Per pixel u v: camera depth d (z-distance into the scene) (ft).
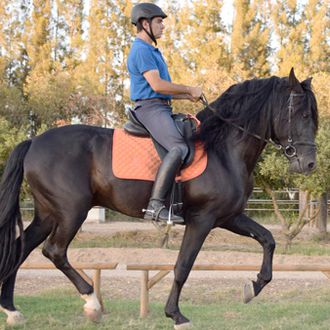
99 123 105.91
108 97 115.65
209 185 18.06
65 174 18.38
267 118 18.93
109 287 30.45
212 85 99.60
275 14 130.52
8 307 19.61
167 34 125.90
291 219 67.51
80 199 18.40
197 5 121.90
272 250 19.45
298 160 18.30
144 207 18.48
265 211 81.51
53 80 118.32
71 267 18.93
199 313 22.61
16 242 18.97
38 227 19.24
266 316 21.93
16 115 110.93
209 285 30.86
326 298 26.12
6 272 18.49
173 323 20.57
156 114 18.38
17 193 18.66
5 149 50.39
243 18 126.62
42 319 20.97
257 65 126.31
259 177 51.08
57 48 131.34
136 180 18.28
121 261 38.55
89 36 126.93
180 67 120.06
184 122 18.83
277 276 33.91
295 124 18.33
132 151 18.53
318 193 47.50
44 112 114.01
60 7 130.31
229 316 22.06
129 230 65.10
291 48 125.08
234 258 36.58
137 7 19.16
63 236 18.57
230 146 18.81
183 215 18.56
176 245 52.75
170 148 17.90
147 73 18.28
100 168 18.53
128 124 19.04
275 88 18.86
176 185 18.12
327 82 94.68
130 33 129.29
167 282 32.07
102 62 126.93
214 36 121.49
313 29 125.90
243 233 19.63
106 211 86.07
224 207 18.28
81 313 22.40
